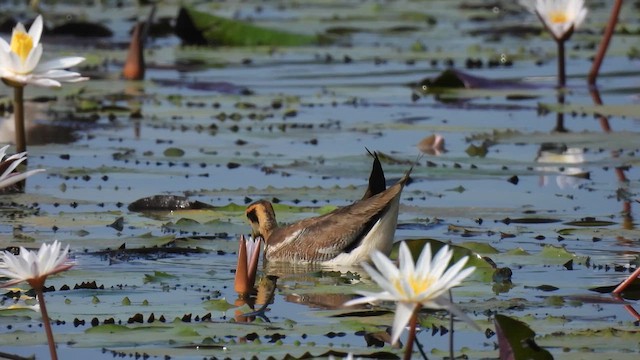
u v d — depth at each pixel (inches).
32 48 442.3
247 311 357.1
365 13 1273.4
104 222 467.2
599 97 794.8
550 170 578.2
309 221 438.3
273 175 565.6
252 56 983.6
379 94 816.9
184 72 912.9
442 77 830.5
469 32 1144.8
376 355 313.1
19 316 347.3
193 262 419.2
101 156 602.5
